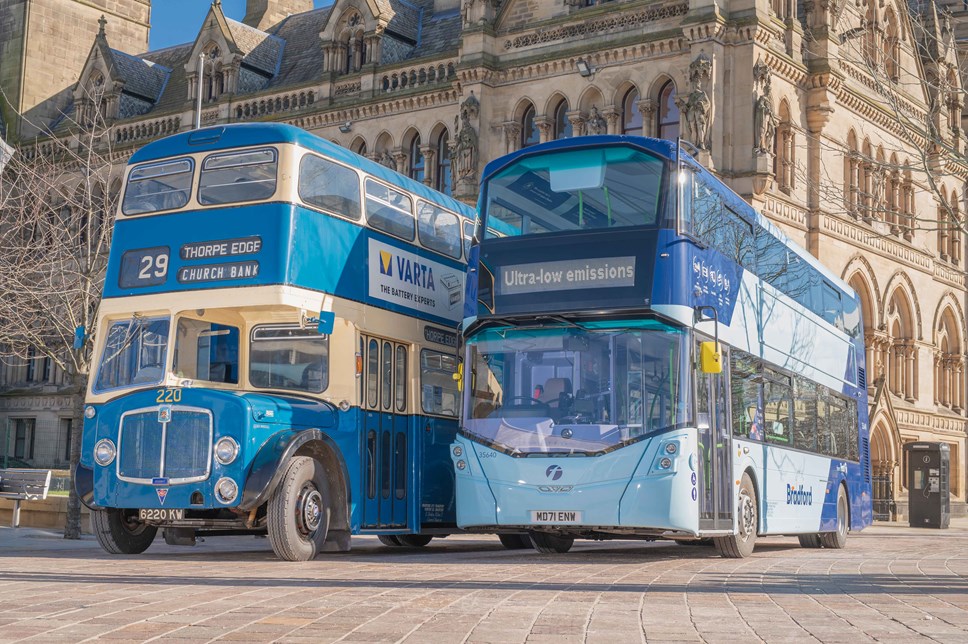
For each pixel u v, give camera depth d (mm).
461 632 8445
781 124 40844
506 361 17297
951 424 51531
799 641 8172
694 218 17453
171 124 55344
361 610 9734
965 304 53531
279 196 17438
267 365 18109
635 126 40812
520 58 42875
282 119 51094
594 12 41281
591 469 16516
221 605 10047
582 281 17016
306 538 16969
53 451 59719
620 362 16734
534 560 17578
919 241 49406
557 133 42562
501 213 17875
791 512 21969
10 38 64000
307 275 17609
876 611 10094
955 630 8867
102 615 9289
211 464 16312
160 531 26641
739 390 19125
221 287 17438
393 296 19844
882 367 46250
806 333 23969
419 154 47312
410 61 47344
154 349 17672
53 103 64250
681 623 9062
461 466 17281
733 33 38719
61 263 30469
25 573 13516
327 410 17766
